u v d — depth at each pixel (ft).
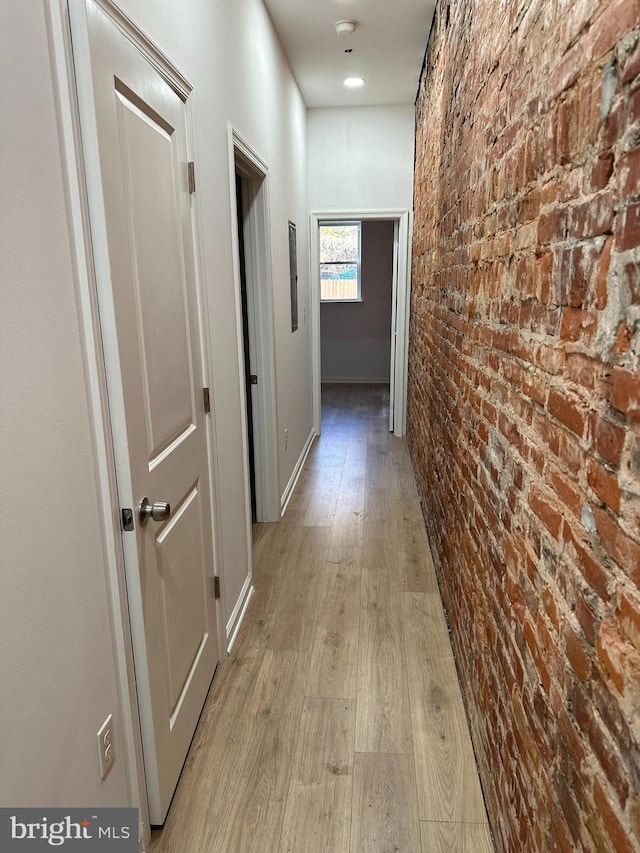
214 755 5.63
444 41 8.27
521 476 3.88
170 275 5.02
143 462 4.33
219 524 6.72
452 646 7.18
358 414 20.52
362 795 5.17
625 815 2.20
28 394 2.95
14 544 2.83
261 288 10.07
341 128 15.34
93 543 3.70
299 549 10.05
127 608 4.22
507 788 4.22
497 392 4.65
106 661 3.92
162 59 4.75
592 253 2.61
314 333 16.71
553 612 3.16
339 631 7.63
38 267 3.04
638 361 2.15
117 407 3.90
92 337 3.61
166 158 4.89
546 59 3.29
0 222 2.71
